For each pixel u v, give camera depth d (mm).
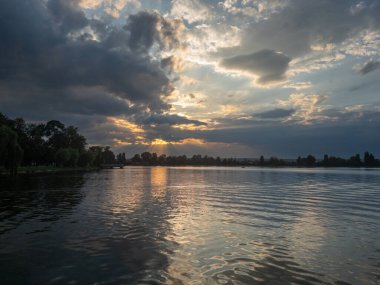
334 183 73812
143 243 17109
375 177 106250
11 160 82500
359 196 43781
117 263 13781
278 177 106875
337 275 12695
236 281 11906
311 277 12438
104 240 17703
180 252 15516
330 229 21297
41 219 24109
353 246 17000
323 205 33812
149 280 11906
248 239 18281
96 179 85375
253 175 125000
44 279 11961
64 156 148875
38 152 146125
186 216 25922
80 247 16250
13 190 49094
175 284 11555
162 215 26281
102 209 29547
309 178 99375
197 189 55188
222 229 20906
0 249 15852
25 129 156125
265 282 11852
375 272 13078
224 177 107188
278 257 14953
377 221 24406
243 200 38125
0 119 111438
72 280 11875
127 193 46125
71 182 69750
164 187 59500
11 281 11789
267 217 25906
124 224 22266
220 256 14992
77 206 31578
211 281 11875
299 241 17984
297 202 36469
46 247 16219
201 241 17688
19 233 19375
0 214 26531
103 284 11492
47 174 107750
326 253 15672
